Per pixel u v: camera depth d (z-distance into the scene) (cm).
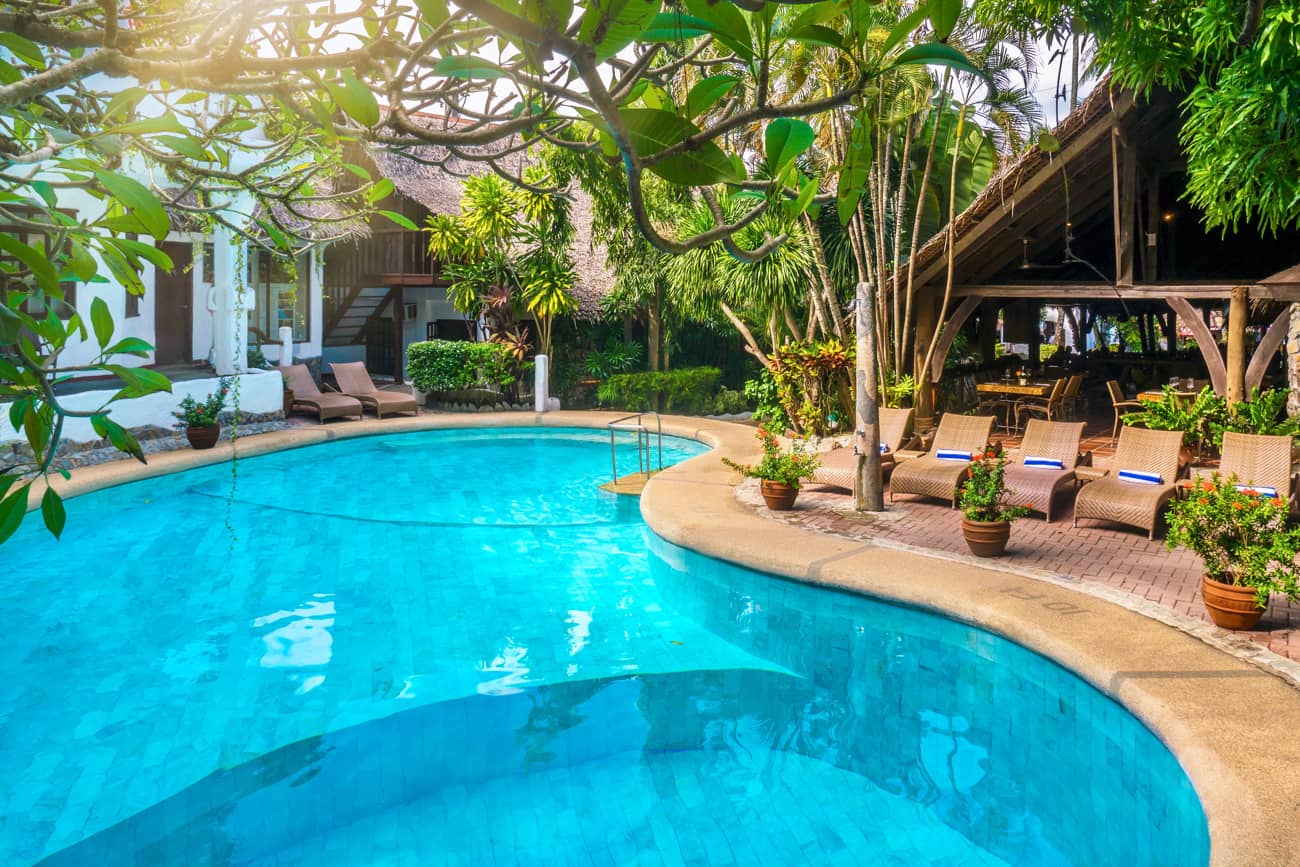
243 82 141
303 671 803
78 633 884
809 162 1388
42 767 641
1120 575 915
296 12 143
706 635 893
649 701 750
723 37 106
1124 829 566
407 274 2423
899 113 1330
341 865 532
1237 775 528
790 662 831
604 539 1223
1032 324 2298
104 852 543
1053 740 686
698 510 1205
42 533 1220
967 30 1259
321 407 1988
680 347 2408
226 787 617
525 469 1689
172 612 942
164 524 1274
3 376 124
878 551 1005
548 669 812
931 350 1576
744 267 1659
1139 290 1366
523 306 2259
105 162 171
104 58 108
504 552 1162
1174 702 621
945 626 864
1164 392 1405
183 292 2005
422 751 667
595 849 547
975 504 990
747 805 595
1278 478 1059
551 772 637
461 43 148
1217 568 771
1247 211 992
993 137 1426
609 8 89
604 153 139
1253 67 829
